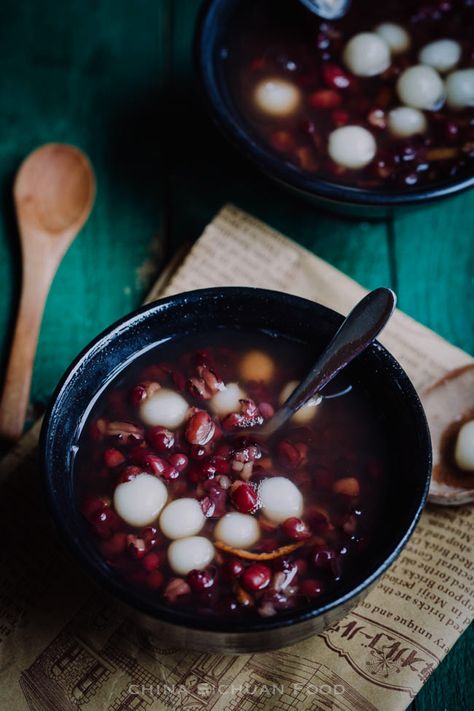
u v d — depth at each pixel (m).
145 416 0.40
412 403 0.38
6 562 0.42
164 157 0.53
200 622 0.34
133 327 0.40
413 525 0.36
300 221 0.52
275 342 0.42
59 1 0.56
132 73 0.55
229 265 0.48
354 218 0.51
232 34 0.52
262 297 0.40
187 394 0.41
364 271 0.51
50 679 0.40
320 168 0.49
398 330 0.47
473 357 0.48
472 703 0.42
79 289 0.51
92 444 0.40
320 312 0.40
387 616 0.41
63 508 0.36
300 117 0.51
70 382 0.38
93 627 0.41
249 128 0.50
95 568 0.35
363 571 0.36
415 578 0.42
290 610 0.36
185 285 0.48
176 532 0.38
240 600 0.37
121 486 0.39
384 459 0.39
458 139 0.50
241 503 0.39
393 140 0.50
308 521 0.39
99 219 0.52
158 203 0.52
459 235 0.52
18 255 0.51
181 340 0.42
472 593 0.41
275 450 0.40
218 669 0.40
